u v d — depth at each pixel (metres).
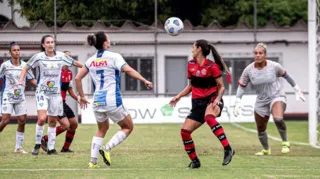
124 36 83.31
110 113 29.47
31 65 35.88
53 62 36.34
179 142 47.62
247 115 76.94
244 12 98.56
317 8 49.47
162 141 48.62
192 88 30.16
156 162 33.22
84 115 72.75
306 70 88.19
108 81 29.28
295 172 29.09
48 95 36.88
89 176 27.02
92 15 81.50
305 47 88.12
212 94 29.83
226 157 29.34
